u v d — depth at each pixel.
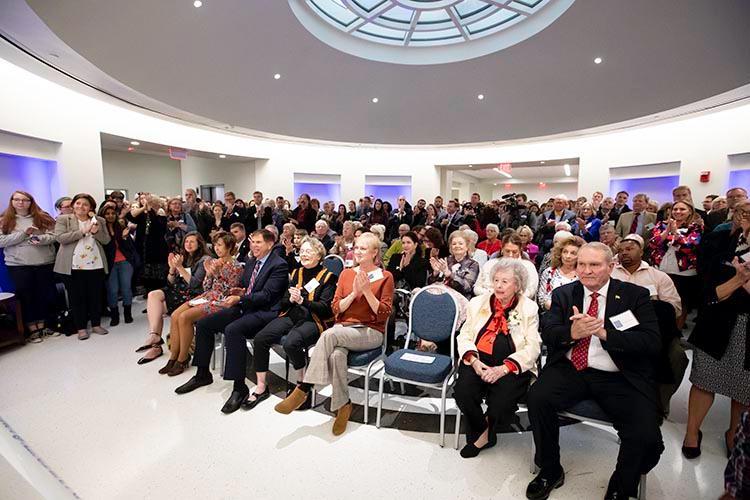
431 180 11.94
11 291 3.79
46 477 0.72
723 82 4.90
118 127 7.23
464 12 5.21
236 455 2.03
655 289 2.47
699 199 7.21
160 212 4.79
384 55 6.15
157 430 2.24
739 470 0.83
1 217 3.49
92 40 4.05
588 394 1.82
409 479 1.87
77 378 2.87
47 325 3.82
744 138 6.55
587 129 7.55
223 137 9.77
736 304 1.82
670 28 4.26
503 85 6.46
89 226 3.62
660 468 1.92
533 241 5.96
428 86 6.88
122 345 3.54
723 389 1.87
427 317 2.56
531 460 1.92
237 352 2.52
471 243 3.60
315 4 5.06
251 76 5.91
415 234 3.80
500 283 2.12
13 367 3.04
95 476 1.85
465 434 2.26
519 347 2.08
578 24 4.60
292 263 4.15
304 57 5.74
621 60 5.06
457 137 8.65
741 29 3.98
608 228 3.80
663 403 1.92
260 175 11.00
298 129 8.27
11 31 3.73
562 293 2.02
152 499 1.71
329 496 1.75
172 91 5.71
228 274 3.10
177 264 3.39
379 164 11.91
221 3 4.12
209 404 2.55
